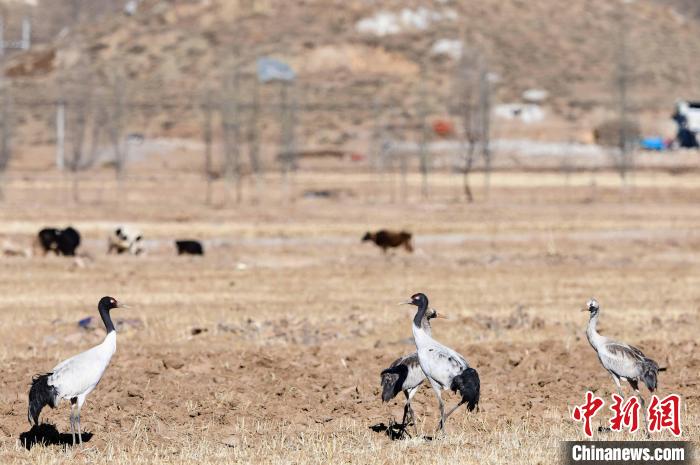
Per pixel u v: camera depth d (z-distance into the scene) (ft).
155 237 312.71
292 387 107.55
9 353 128.26
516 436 87.61
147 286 202.39
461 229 342.44
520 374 114.73
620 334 143.74
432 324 152.56
